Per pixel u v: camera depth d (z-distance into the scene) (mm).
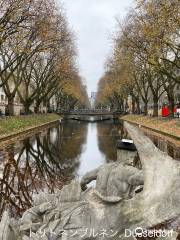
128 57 43250
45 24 33344
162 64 37594
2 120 36875
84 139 32469
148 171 4945
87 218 5004
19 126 38438
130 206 4875
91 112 112250
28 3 29688
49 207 5652
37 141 30000
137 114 75250
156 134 36031
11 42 32594
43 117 62531
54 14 36219
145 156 5023
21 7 28703
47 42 38438
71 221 5031
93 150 23891
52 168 16688
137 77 67312
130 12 44844
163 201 4691
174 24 28125
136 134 5121
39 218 5695
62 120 83562
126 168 5289
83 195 5566
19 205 10188
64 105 121188
